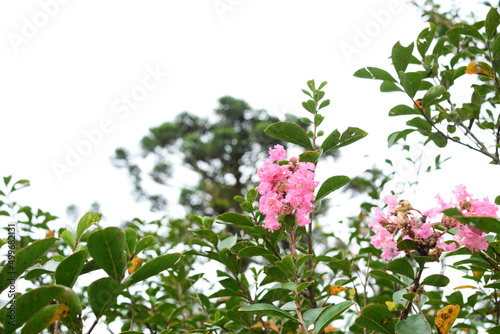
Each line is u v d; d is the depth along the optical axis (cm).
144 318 338
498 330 187
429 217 192
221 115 1909
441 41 302
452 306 192
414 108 279
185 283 386
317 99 267
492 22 271
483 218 157
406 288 215
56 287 138
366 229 422
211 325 268
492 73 282
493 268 209
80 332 154
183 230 517
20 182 380
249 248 225
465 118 292
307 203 215
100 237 146
